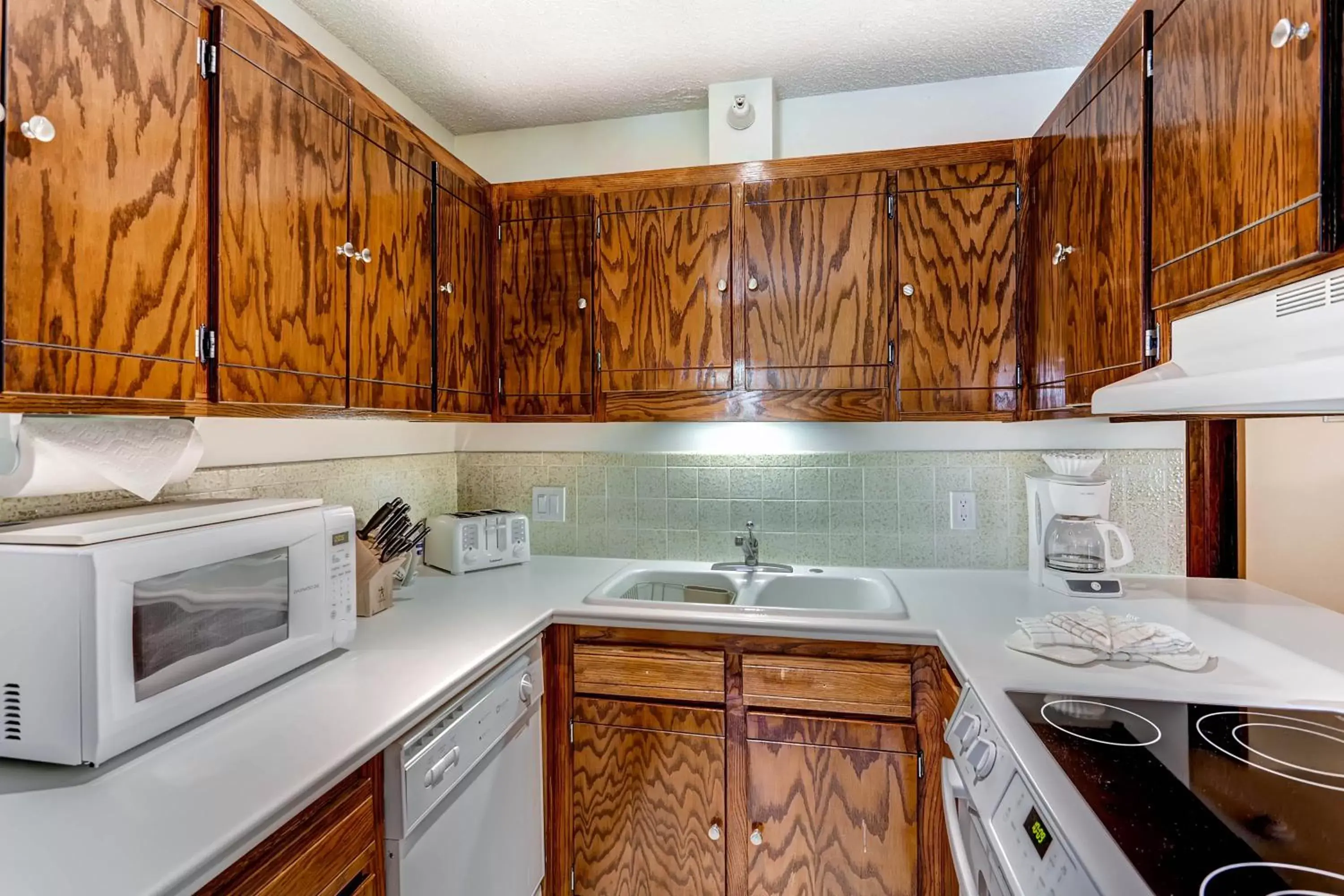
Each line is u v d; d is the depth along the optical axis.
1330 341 0.75
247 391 1.07
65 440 0.92
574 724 1.60
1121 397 1.04
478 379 1.86
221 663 0.99
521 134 2.25
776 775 1.51
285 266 1.15
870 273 1.72
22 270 0.76
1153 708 0.99
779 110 2.05
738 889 1.52
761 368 1.78
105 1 0.85
